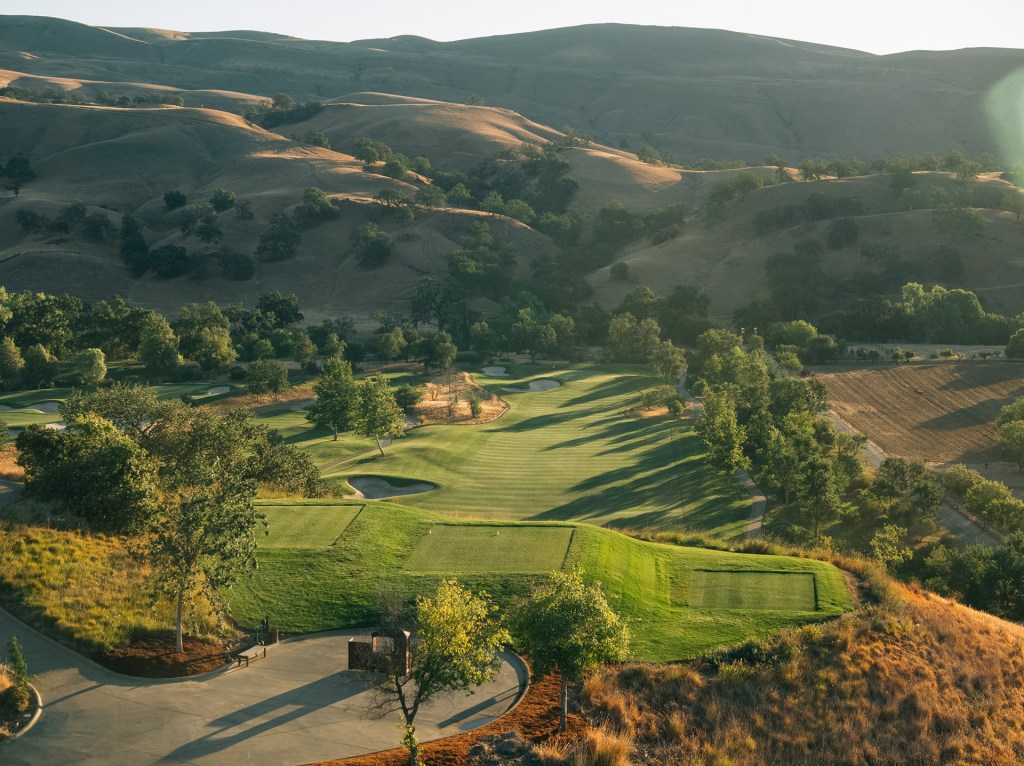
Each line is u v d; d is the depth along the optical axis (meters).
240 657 32.06
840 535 71.94
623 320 165.88
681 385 139.00
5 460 56.03
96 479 40.78
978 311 165.75
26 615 33.50
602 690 30.78
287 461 59.88
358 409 90.81
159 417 55.09
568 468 85.19
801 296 187.62
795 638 34.47
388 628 31.08
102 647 32.03
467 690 29.59
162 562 31.72
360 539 42.41
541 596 28.39
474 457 88.69
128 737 26.94
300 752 26.47
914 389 129.38
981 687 34.47
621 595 37.53
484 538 43.00
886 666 33.81
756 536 66.19
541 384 138.50
